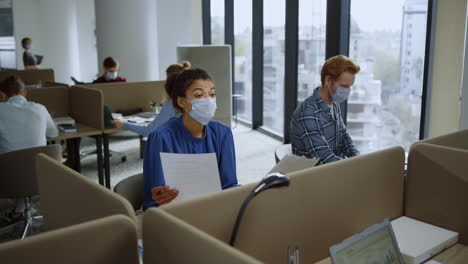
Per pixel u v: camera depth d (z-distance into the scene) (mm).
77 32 10109
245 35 6465
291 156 1668
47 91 4254
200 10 7281
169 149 1729
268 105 6117
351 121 4090
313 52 4758
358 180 1432
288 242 1263
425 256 1360
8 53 9664
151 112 4898
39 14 9609
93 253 877
